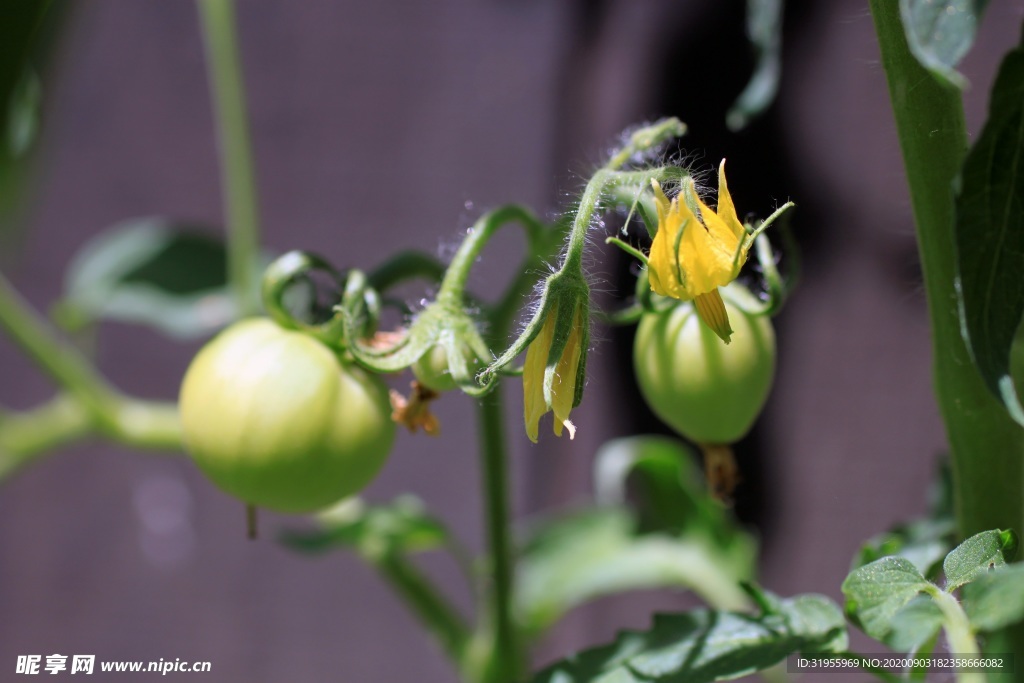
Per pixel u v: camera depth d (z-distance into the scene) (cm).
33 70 36
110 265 57
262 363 42
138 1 82
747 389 42
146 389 85
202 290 57
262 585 87
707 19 67
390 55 81
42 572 87
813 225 68
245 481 42
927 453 69
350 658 86
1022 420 36
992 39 56
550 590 55
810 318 70
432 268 43
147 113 83
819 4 66
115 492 88
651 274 38
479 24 79
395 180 81
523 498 75
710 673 40
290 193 82
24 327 53
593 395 72
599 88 71
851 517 70
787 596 70
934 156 38
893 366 69
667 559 54
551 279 38
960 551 38
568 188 42
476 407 47
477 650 50
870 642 56
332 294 43
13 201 35
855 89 66
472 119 79
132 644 86
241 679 86
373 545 52
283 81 82
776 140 66
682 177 38
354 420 42
